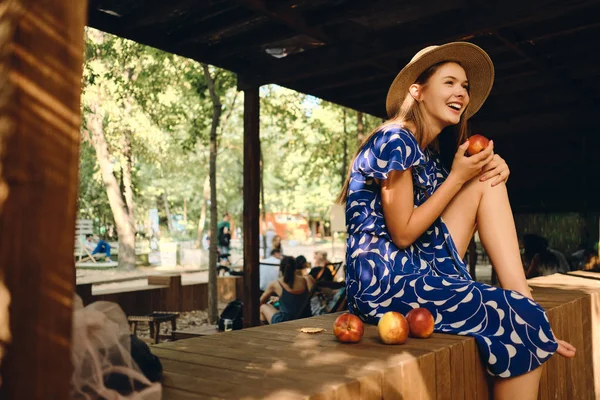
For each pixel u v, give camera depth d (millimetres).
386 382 1666
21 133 916
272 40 5223
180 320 9656
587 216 7953
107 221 29422
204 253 23281
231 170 29828
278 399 1372
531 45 5664
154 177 28938
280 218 42344
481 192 2445
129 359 1366
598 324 3717
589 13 4934
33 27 927
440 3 4805
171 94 11523
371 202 2420
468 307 2160
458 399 1989
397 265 2344
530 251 7777
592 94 7410
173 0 4430
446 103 2430
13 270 918
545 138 8258
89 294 8477
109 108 11531
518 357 2059
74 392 1230
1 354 914
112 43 9906
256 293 5977
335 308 5922
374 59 5270
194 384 1509
